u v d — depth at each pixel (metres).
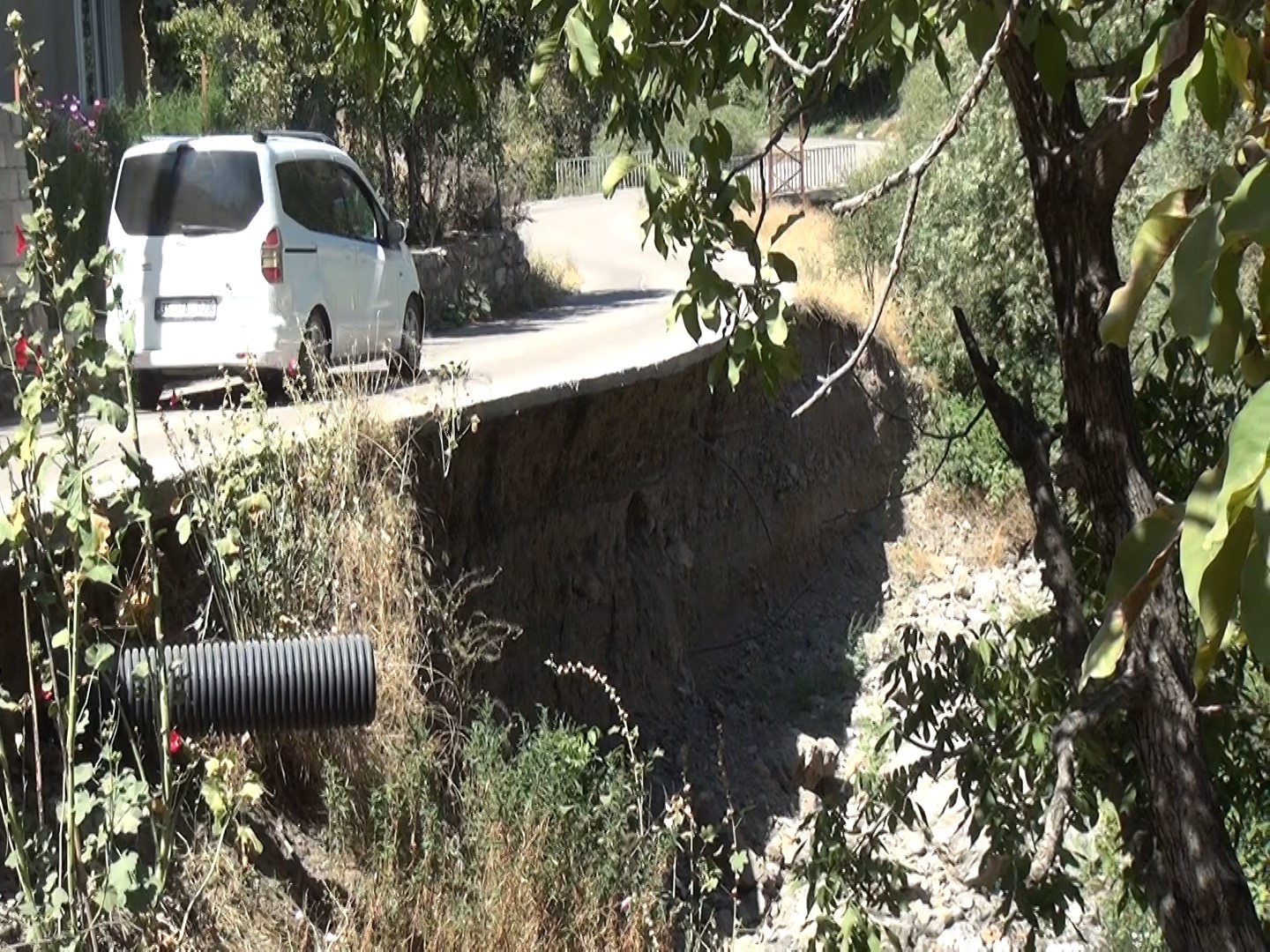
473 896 6.82
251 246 12.08
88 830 5.48
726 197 3.85
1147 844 4.32
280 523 6.99
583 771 7.90
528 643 10.46
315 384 8.48
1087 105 7.78
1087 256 4.00
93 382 5.19
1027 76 3.96
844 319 18.73
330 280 12.94
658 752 8.41
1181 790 3.66
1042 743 4.48
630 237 32.56
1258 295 1.86
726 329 3.96
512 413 10.16
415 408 8.76
